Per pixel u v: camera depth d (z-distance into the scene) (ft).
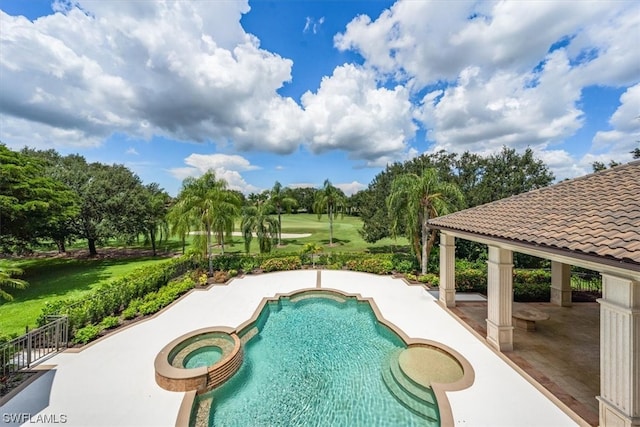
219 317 35.60
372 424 18.48
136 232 82.17
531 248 20.06
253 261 61.87
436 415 19.10
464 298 41.47
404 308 37.65
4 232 50.78
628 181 21.91
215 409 20.22
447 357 25.53
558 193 27.30
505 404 18.95
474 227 28.53
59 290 49.98
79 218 77.66
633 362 14.53
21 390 21.09
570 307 37.29
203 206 54.65
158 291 43.91
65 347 27.58
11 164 46.68
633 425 14.35
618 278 14.99
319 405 20.45
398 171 77.41
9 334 28.91
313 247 69.05
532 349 26.14
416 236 53.21
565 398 19.35
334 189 100.83
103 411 18.85
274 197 107.34
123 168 108.06
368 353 27.94
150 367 24.26
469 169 67.62
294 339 31.32
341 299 44.75
